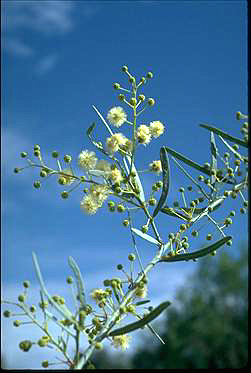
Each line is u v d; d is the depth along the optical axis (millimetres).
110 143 189
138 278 164
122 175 187
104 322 156
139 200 184
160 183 190
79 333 133
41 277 133
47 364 133
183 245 186
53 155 191
